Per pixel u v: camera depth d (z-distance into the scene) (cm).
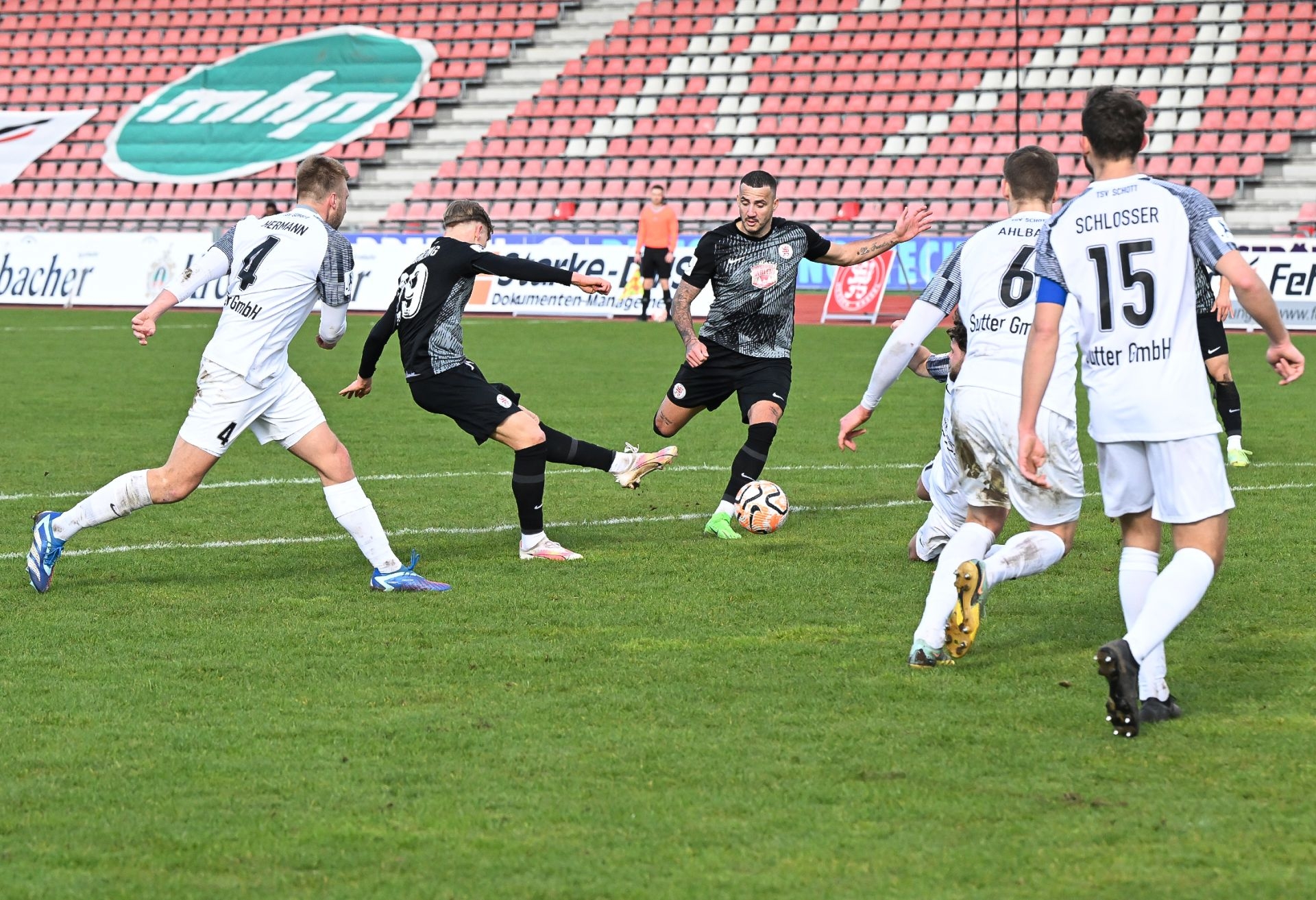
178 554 2834
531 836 1417
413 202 11500
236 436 2464
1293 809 1465
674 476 3809
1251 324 7850
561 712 1805
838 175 10669
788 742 1686
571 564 2733
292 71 12631
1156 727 1733
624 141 11350
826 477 3753
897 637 2166
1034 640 2144
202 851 1388
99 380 6000
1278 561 2659
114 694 1897
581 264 9294
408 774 1588
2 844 1409
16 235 10119
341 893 1293
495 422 2720
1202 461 1700
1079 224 1750
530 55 12419
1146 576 1812
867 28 11625
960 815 1459
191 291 2455
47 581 2486
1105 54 10825
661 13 12338
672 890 1294
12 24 13625
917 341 2275
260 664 2041
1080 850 1370
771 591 2484
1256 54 10512
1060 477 2036
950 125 10738
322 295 2505
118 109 12650
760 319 3036
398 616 2328
